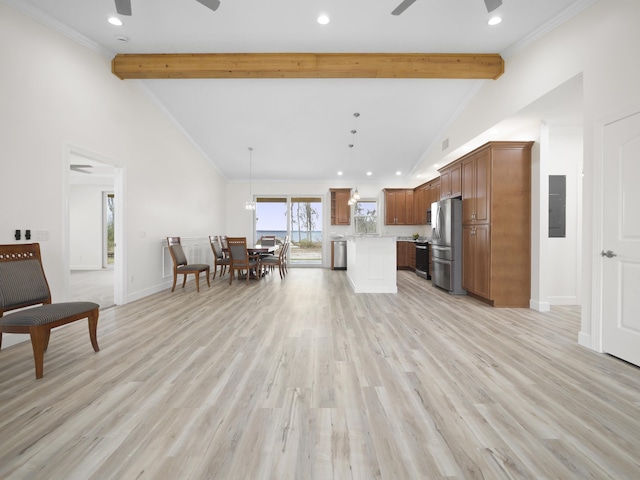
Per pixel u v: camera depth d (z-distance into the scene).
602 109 2.57
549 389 1.99
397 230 8.97
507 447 1.45
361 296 4.94
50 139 3.15
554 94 3.22
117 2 2.39
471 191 4.70
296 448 1.45
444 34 3.53
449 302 4.51
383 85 4.76
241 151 7.12
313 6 3.13
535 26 3.27
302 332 3.13
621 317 2.44
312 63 3.97
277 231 9.24
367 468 1.32
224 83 4.76
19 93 2.84
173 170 5.73
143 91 4.77
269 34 3.59
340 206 8.94
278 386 2.03
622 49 2.40
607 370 2.27
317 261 9.27
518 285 4.17
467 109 4.91
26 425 1.61
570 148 4.32
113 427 1.59
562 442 1.49
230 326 3.32
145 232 4.84
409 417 1.69
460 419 1.67
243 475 1.28
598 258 2.60
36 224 3.00
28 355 2.54
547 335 3.04
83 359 2.45
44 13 3.06
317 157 7.43
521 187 4.14
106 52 3.88
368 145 6.77
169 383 2.06
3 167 2.71
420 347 2.72
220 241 7.67
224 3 3.08
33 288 2.51
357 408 1.77
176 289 5.53
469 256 4.78
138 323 3.42
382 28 3.46
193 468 1.32
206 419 1.66
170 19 3.32
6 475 1.28
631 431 1.57
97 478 1.26
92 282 6.23
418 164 7.59
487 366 2.33
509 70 3.80
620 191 2.43
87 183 8.34
